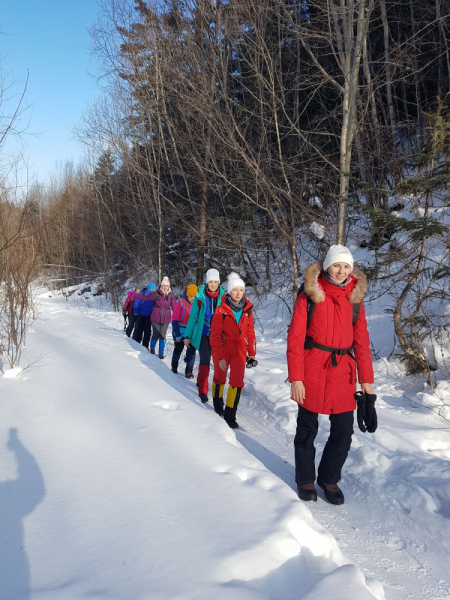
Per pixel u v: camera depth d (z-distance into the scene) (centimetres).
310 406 337
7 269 653
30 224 709
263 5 1356
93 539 231
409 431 459
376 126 1318
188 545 221
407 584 251
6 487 278
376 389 649
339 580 200
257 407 580
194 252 1886
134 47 1819
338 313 329
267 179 1258
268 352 966
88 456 330
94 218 2756
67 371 575
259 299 1403
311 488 344
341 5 1140
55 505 263
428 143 673
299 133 1248
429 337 676
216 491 273
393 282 751
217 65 1460
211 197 1808
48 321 1089
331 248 326
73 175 3616
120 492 277
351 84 1052
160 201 1962
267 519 240
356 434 454
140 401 459
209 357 603
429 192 688
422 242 700
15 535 232
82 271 3158
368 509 333
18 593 190
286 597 197
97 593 190
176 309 784
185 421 400
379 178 1270
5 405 413
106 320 1622
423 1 1712
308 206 1259
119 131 2028
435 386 611
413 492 339
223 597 183
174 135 1695
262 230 1395
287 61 1681
